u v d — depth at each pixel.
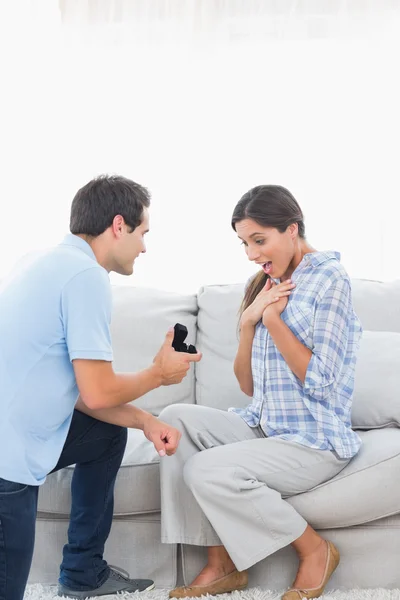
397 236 3.26
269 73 3.30
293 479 2.09
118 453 2.12
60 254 1.83
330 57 3.26
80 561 2.11
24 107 3.34
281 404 2.18
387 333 2.62
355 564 2.18
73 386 1.81
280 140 3.30
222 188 3.33
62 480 2.22
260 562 2.20
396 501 2.11
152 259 3.36
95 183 1.92
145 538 2.23
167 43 3.31
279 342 2.09
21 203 3.36
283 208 2.14
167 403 2.70
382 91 3.24
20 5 3.31
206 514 2.04
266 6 3.27
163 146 3.34
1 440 1.71
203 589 2.11
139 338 2.74
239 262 3.34
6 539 1.69
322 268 2.15
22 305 1.77
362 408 2.43
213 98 3.31
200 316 2.80
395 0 3.22
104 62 3.34
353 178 3.27
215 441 2.20
